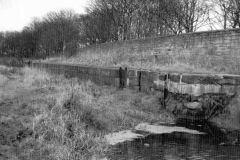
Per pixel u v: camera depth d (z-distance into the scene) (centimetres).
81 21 4516
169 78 1267
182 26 3034
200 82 1119
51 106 959
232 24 2792
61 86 1351
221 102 1087
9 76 1844
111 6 3497
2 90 1225
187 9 2948
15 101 1019
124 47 2273
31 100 1032
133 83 1551
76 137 794
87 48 3031
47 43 4203
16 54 5069
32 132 763
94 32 3778
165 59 1823
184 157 716
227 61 1388
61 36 4047
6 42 5397
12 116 841
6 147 666
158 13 3059
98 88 1636
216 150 771
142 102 1323
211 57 1484
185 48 1672
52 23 4472
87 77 2005
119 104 1293
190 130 989
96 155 727
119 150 771
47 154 684
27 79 1563
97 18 3722
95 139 815
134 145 817
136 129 993
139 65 1866
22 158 643
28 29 5469
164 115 1187
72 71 2219
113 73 1714
